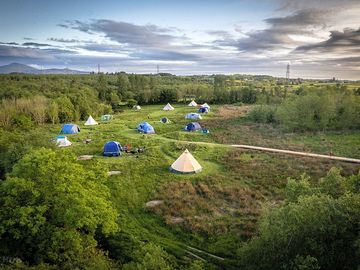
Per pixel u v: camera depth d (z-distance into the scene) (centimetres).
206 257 2298
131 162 4119
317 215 1730
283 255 1770
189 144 5053
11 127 5169
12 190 1953
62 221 1983
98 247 2327
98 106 9219
